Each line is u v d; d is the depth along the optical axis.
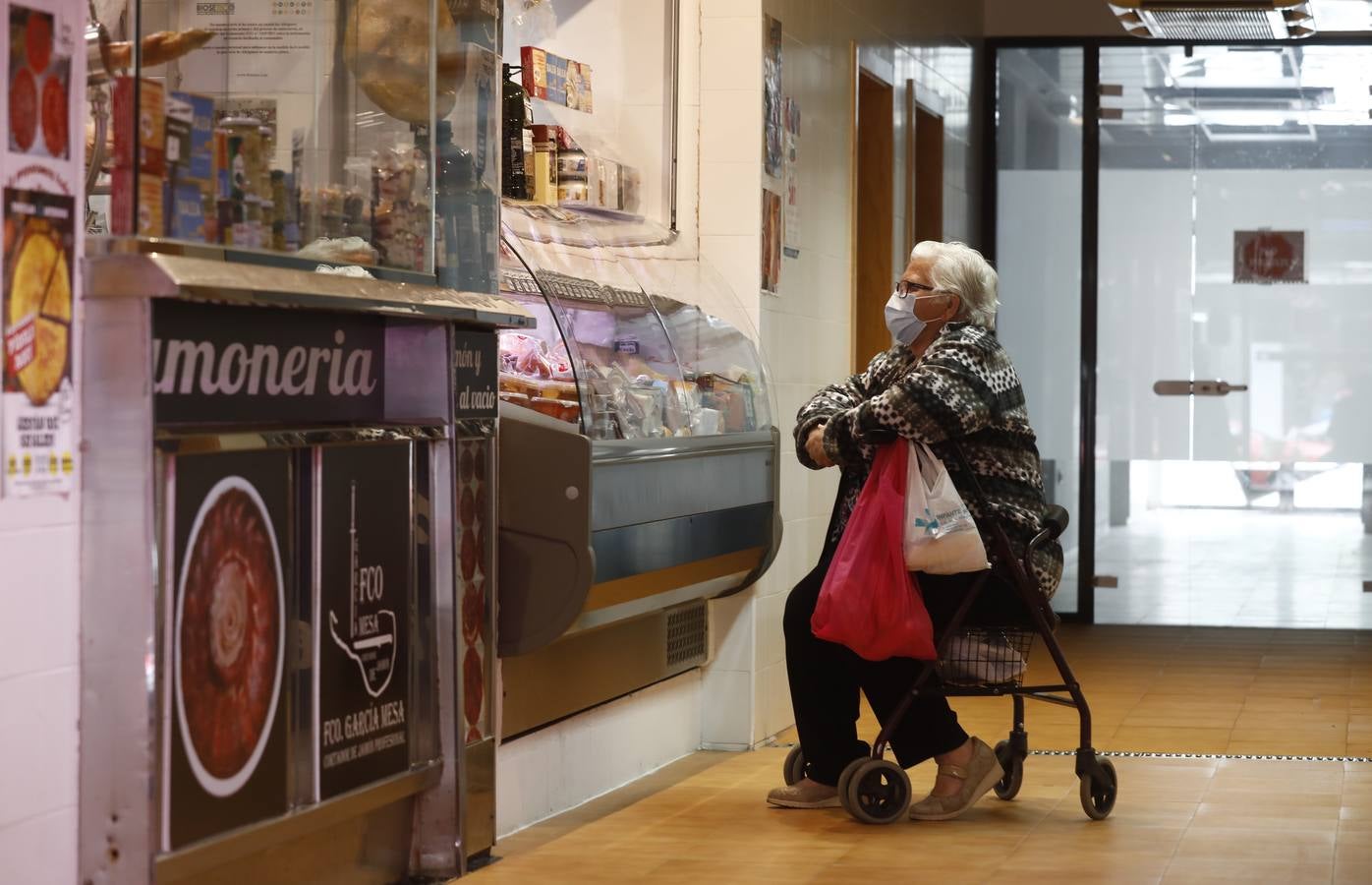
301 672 3.34
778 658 6.18
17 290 2.71
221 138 3.17
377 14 3.68
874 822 4.50
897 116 7.74
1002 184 9.75
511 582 4.25
